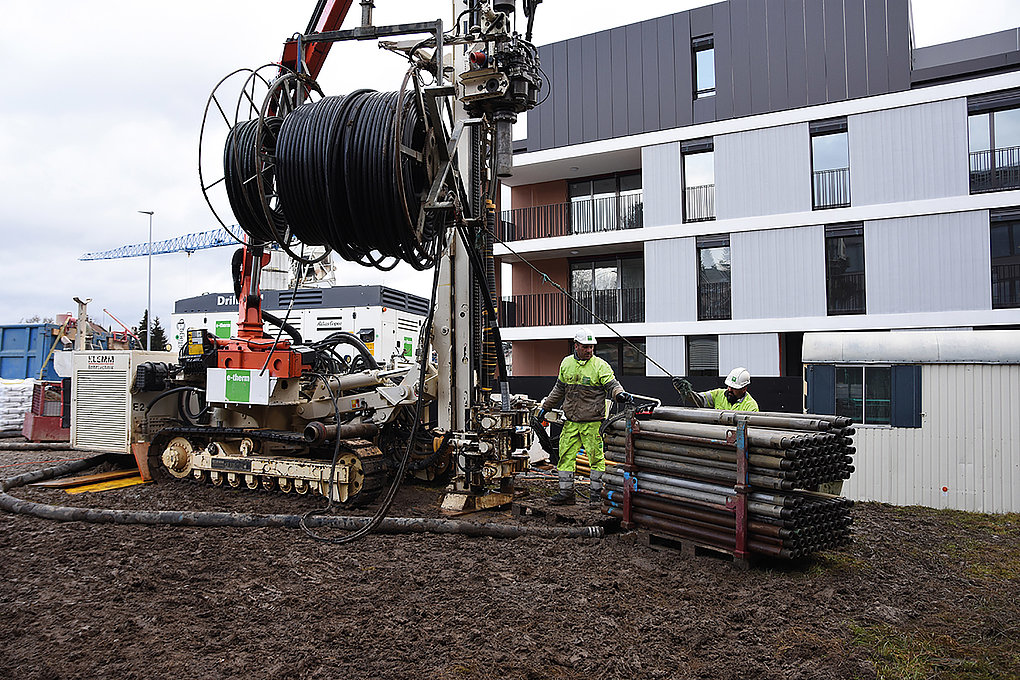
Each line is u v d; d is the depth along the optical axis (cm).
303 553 566
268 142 605
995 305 1578
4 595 464
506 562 547
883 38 1680
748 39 1819
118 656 371
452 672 358
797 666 372
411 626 417
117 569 516
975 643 405
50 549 574
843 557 581
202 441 852
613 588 488
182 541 599
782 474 506
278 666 362
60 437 1312
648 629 416
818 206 1759
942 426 884
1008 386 855
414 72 543
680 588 493
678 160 1886
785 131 1767
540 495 816
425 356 681
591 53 2002
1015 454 845
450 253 786
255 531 636
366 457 728
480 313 783
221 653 377
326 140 543
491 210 724
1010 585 515
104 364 888
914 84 1655
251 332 782
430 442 834
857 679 358
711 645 397
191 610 438
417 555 564
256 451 794
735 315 1806
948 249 1596
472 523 633
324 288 1396
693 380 1638
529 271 2205
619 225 2061
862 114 1683
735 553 535
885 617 439
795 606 459
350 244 581
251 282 791
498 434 720
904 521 758
